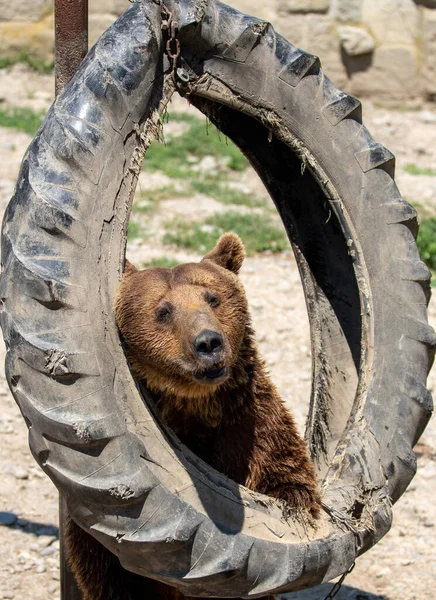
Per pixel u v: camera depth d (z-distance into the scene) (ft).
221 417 28.04
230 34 27.63
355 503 28.73
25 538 40.22
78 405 23.32
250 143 32.42
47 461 23.67
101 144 24.82
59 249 23.90
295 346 57.41
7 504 42.60
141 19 25.91
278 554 25.41
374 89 100.53
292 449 28.37
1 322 24.14
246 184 83.10
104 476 23.34
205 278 28.19
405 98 100.73
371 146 30.99
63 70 28.71
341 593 37.06
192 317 26.25
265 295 63.00
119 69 25.22
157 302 27.20
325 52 98.94
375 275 31.14
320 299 33.24
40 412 23.25
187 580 24.07
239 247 30.12
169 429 25.59
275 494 27.78
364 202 31.01
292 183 32.99
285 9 97.35
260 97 28.81
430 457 47.03
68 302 23.59
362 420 30.09
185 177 83.05
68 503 24.04
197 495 24.66
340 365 32.73
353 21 98.48
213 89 27.91
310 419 32.55
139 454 23.79
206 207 76.95
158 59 26.32
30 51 102.42
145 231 71.15
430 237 70.33
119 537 23.73
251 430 28.14
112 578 28.07
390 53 99.35
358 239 31.07
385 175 31.40
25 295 23.53
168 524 23.71
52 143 24.53
